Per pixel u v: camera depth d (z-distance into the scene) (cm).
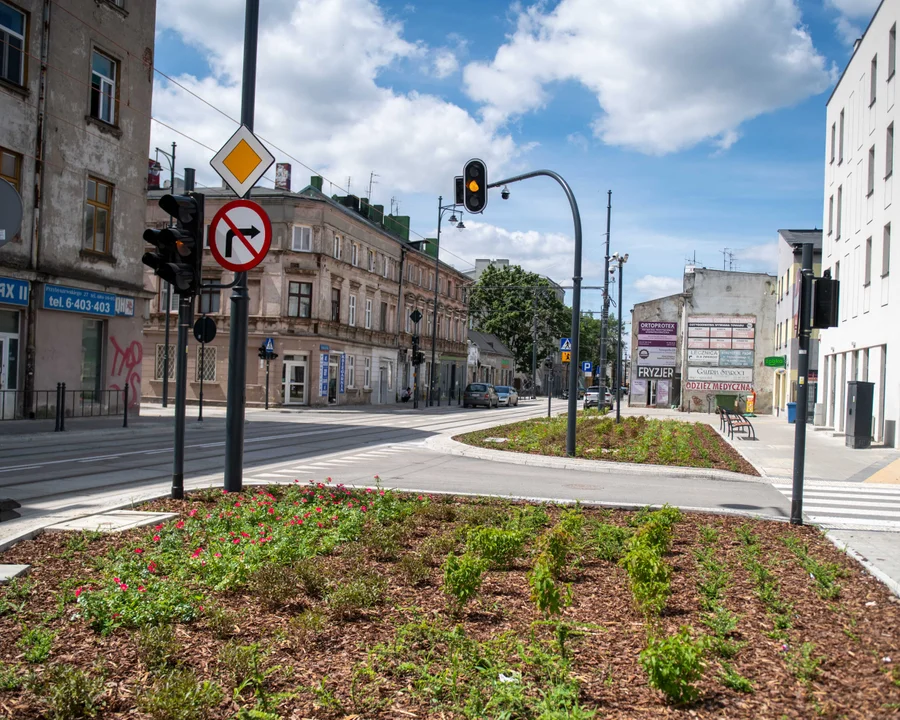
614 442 2139
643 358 5753
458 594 498
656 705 364
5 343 2092
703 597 544
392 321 5553
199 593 516
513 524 798
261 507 820
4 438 1758
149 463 1391
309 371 4247
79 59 2291
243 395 964
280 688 375
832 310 920
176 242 877
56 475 1186
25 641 418
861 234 2722
